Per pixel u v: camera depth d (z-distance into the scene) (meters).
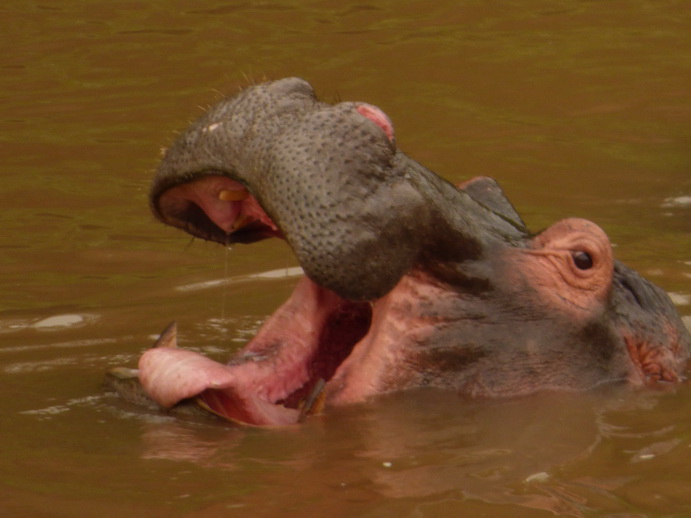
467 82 42.22
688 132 37.00
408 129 37.09
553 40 47.38
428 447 15.13
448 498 13.69
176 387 15.09
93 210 30.02
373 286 15.11
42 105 39.56
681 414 16.48
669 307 18.66
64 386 17.91
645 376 17.70
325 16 50.75
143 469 14.41
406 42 46.91
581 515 13.32
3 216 29.61
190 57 44.94
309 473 14.31
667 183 32.25
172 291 24.11
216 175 15.43
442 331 16.48
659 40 47.16
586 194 31.41
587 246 17.06
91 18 50.56
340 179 14.95
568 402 16.56
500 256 16.91
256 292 23.86
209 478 14.13
